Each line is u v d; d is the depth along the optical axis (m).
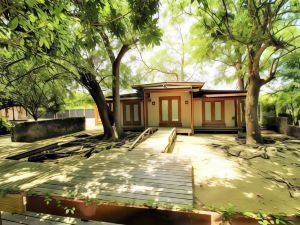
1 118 3.94
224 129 13.16
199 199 4.02
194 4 7.67
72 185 4.05
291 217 1.36
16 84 6.88
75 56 4.82
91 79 10.80
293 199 4.03
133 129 14.80
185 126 13.87
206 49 13.14
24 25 2.39
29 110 15.88
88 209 1.84
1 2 2.02
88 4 2.50
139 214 1.70
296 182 4.91
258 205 3.79
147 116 13.74
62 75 7.27
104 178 4.46
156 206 1.71
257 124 9.40
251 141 9.30
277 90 13.94
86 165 5.56
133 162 5.83
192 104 12.76
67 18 2.90
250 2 5.76
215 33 7.40
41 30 2.61
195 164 6.43
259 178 5.17
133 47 11.24
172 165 5.49
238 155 7.40
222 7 7.84
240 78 17.97
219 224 1.45
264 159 6.94
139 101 15.12
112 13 3.11
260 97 16.28
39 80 7.54
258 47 8.18
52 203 1.91
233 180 5.04
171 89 12.45
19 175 5.23
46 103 15.02
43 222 2.52
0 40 2.65
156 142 8.75
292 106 13.50
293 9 6.76
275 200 3.99
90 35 3.00
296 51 10.84
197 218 1.52
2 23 2.40
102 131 16.25
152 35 2.94
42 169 5.75
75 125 16.23
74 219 2.57
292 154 7.52
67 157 7.98
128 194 3.62
